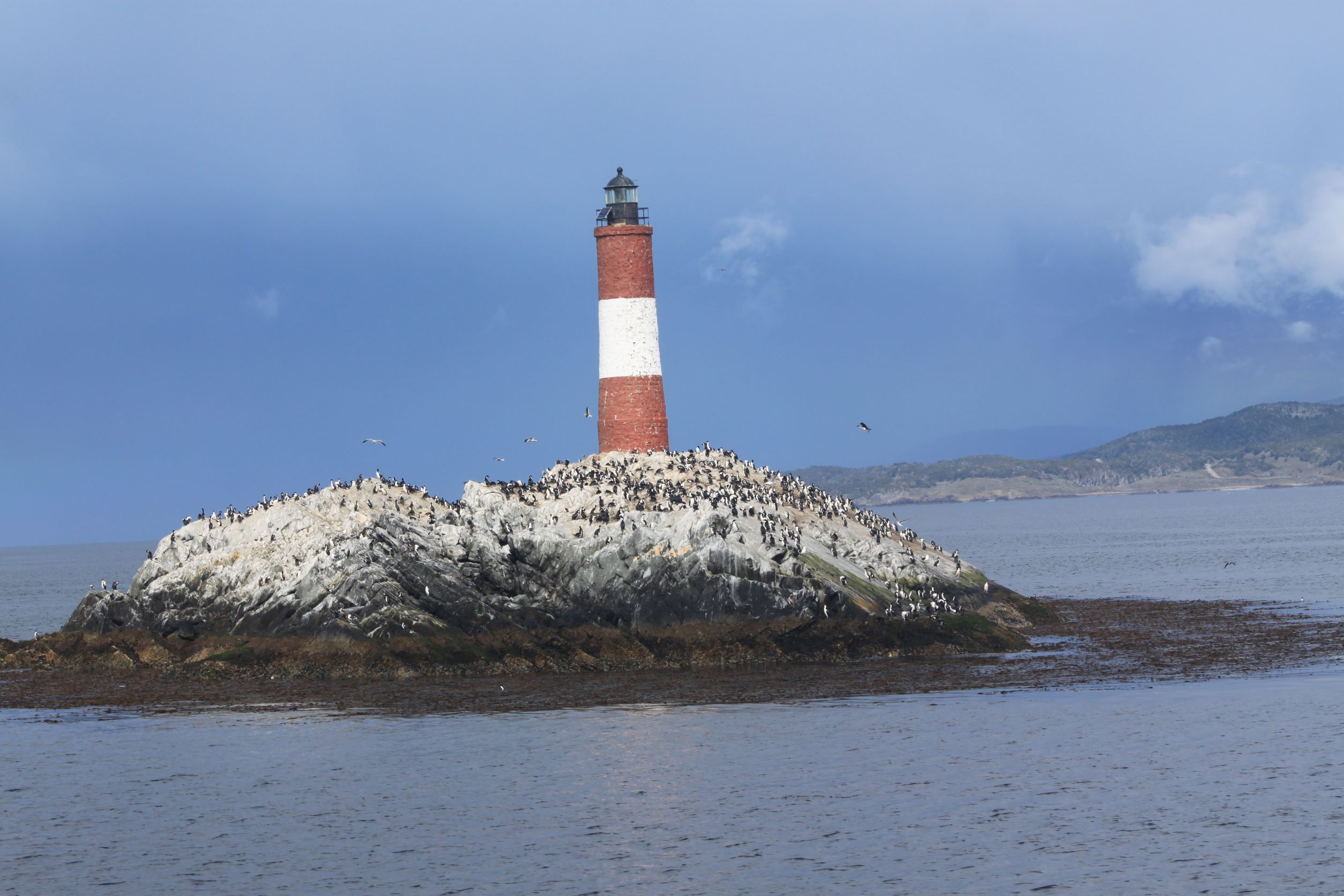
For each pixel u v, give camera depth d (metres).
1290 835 72.44
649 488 137.75
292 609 122.12
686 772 86.94
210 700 109.25
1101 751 89.25
